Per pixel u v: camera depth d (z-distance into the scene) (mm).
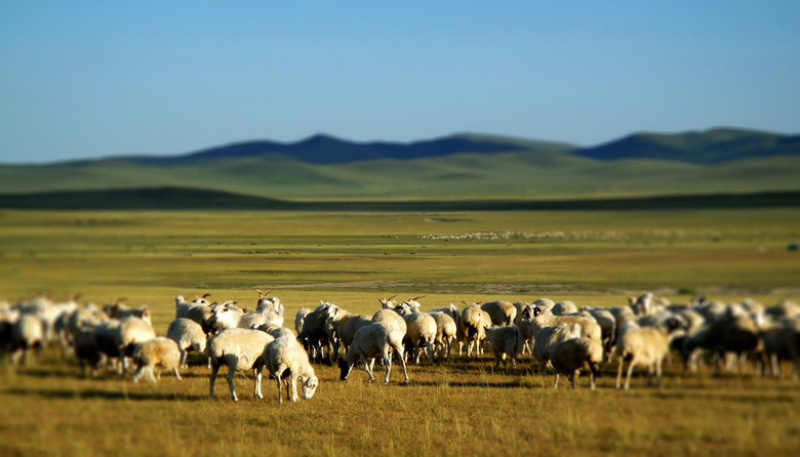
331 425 17766
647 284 26734
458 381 22125
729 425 14945
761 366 18219
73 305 21594
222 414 18156
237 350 19547
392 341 22125
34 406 16594
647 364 18781
